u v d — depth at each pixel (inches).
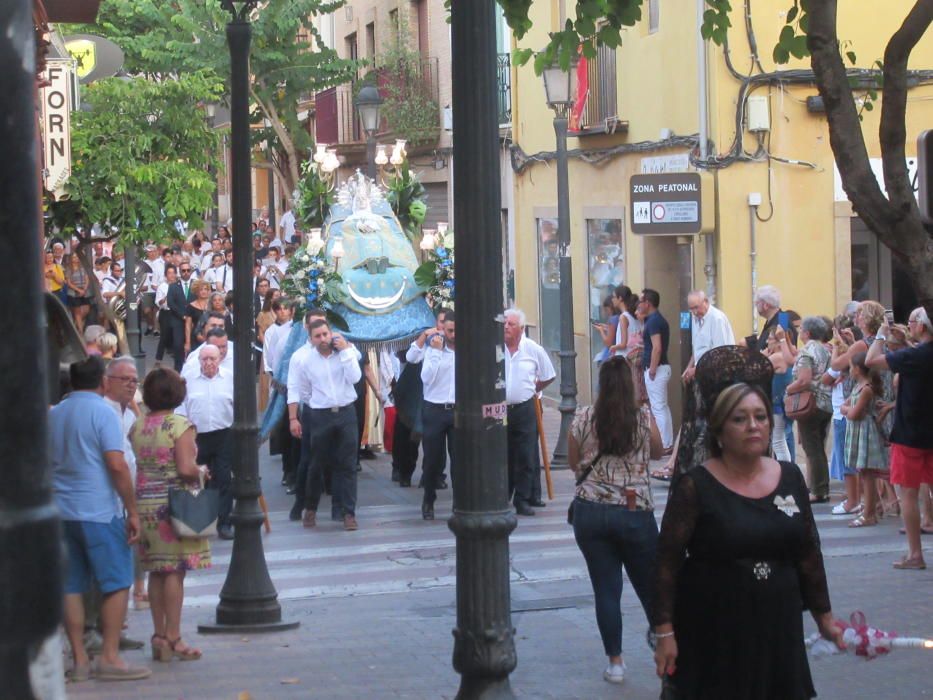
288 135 2588.6
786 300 1352.1
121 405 730.2
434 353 1084.5
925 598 768.9
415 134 2373.3
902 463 846.5
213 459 1016.2
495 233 482.0
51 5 852.6
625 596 816.3
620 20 786.2
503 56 2054.6
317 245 1311.5
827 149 1352.1
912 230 567.2
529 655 679.1
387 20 2657.5
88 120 1323.8
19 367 187.9
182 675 652.7
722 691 398.6
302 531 1057.5
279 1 2477.9
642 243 1539.1
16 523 186.7
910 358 828.6
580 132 1667.1
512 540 986.1
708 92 1342.3
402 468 1251.2
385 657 685.9
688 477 404.8
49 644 188.7
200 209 1387.8
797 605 402.9
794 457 1163.9
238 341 757.9
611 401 607.5
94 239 1416.1
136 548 798.5
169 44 2340.1
